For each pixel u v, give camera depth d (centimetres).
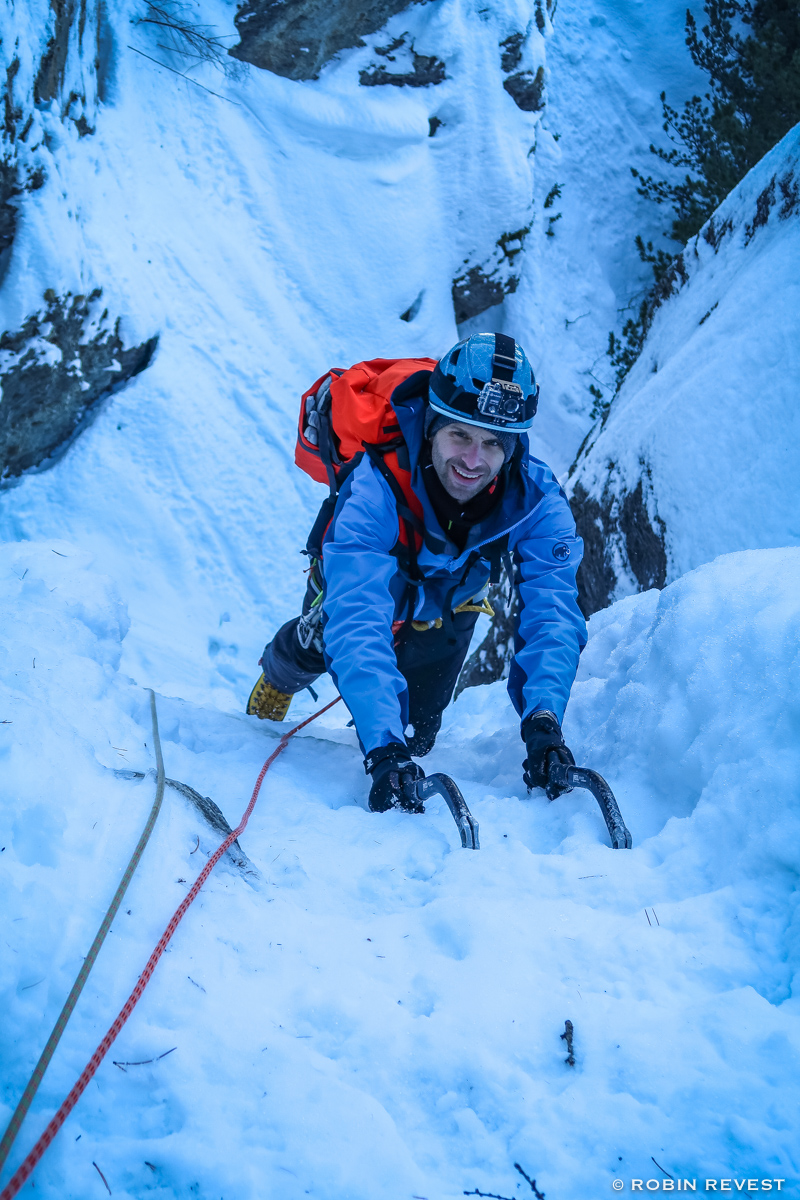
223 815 179
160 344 695
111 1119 97
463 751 261
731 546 327
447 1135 100
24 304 567
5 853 121
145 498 656
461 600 222
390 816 178
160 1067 102
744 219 441
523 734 198
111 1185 90
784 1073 101
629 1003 115
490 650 521
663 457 377
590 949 127
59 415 637
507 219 950
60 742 150
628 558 399
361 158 861
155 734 203
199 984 115
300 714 423
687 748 169
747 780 147
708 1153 94
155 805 142
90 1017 106
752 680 160
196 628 652
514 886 148
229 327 742
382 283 861
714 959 123
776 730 148
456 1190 93
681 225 1216
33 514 621
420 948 131
